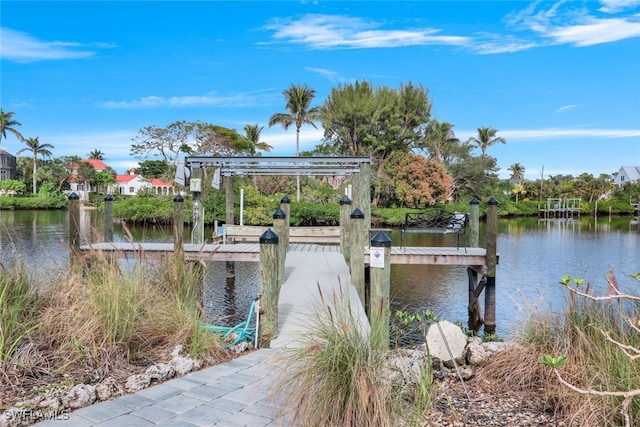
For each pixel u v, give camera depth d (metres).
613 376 2.55
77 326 3.39
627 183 54.00
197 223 9.72
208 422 2.50
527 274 11.95
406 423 2.22
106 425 2.46
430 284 10.90
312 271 7.06
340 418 2.18
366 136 32.56
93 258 4.58
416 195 31.19
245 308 8.48
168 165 31.80
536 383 3.16
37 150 51.31
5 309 3.25
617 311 3.18
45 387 2.84
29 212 38.06
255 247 8.68
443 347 3.56
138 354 3.56
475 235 9.23
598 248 17.70
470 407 2.84
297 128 34.41
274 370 2.81
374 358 2.41
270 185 33.94
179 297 4.44
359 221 5.59
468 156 39.81
